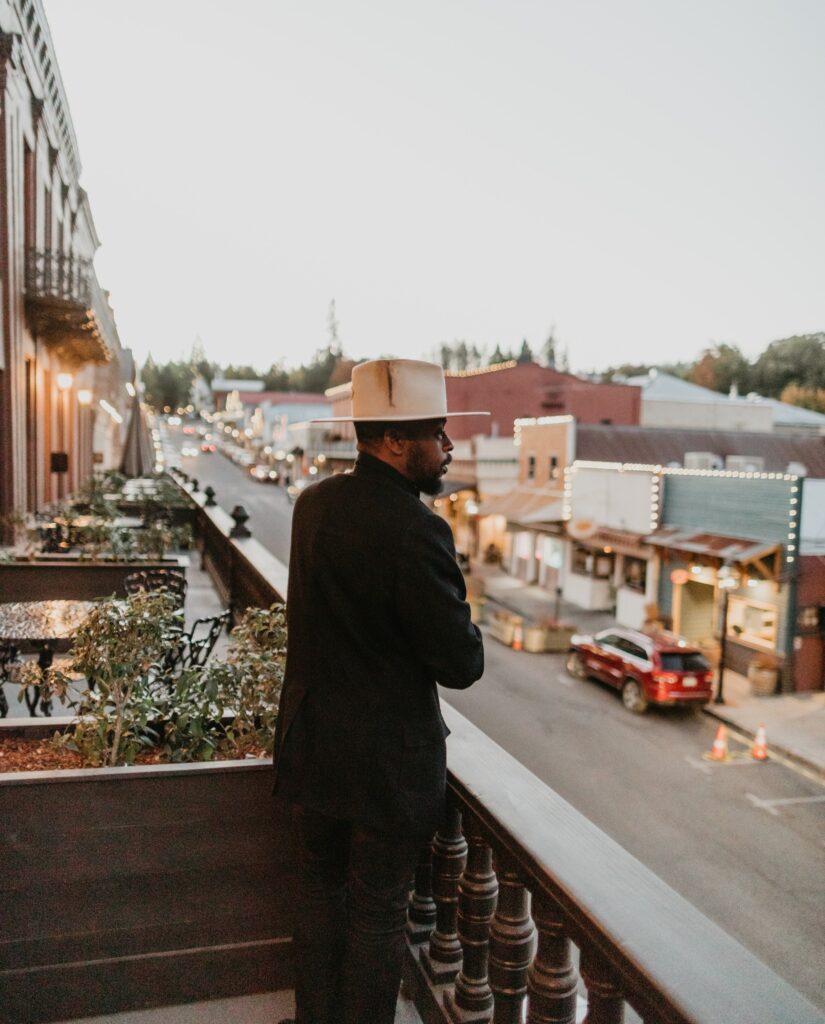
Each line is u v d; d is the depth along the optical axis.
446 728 1.92
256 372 173.25
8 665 5.20
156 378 169.88
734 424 41.22
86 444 29.97
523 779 2.03
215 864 2.35
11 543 13.20
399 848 1.85
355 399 1.87
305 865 2.06
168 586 7.17
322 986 2.04
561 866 1.60
